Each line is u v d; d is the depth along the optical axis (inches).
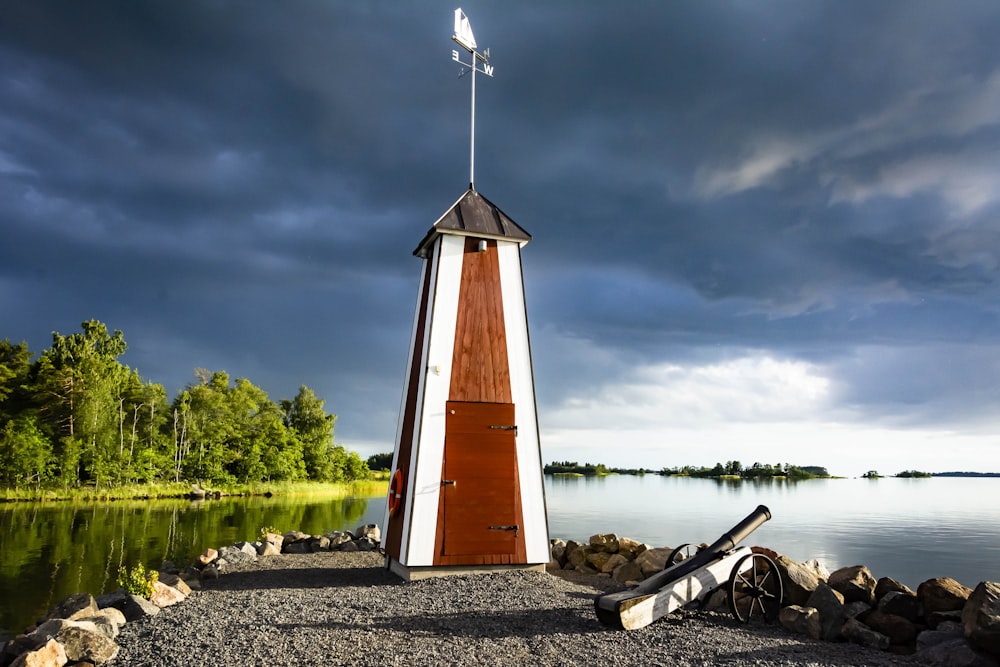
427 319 586.9
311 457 3671.3
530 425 597.9
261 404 3814.0
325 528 1370.6
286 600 453.4
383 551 634.2
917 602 391.9
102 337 3420.3
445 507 558.6
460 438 571.5
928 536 1294.3
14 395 3004.4
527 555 575.2
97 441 2844.5
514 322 609.9
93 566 877.2
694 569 422.0
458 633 366.0
